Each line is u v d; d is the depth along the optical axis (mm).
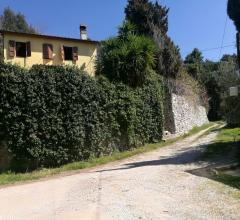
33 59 31891
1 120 17969
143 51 27281
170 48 39875
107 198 11016
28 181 16172
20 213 10039
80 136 20656
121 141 24297
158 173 14984
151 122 28031
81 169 19000
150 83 28734
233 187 11523
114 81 25469
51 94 19422
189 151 22719
